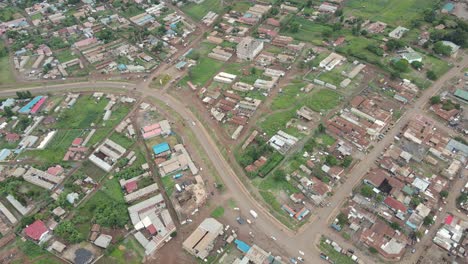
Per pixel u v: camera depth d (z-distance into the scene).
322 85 137.25
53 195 102.19
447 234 87.88
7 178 108.00
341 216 92.31
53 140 121.19
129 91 141.00
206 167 108.44
